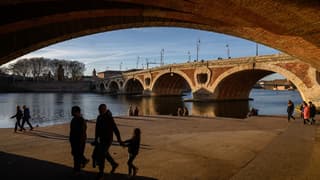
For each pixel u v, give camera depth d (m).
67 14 12.32
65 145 15.49
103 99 103.50
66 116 54.38
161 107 73.88
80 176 9.84
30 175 10.03
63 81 174.75
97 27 16.02
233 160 12.07
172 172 10.34
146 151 13.75
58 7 12.16
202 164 11.41
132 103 86.62
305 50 14.46
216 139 17.03
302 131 19.89
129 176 9.66
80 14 12.54
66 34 15.78
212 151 13.77
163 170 10.58
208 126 23.38
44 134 19.48
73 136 9.73
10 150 14.15
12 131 21.02
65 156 12.88
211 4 8.60
